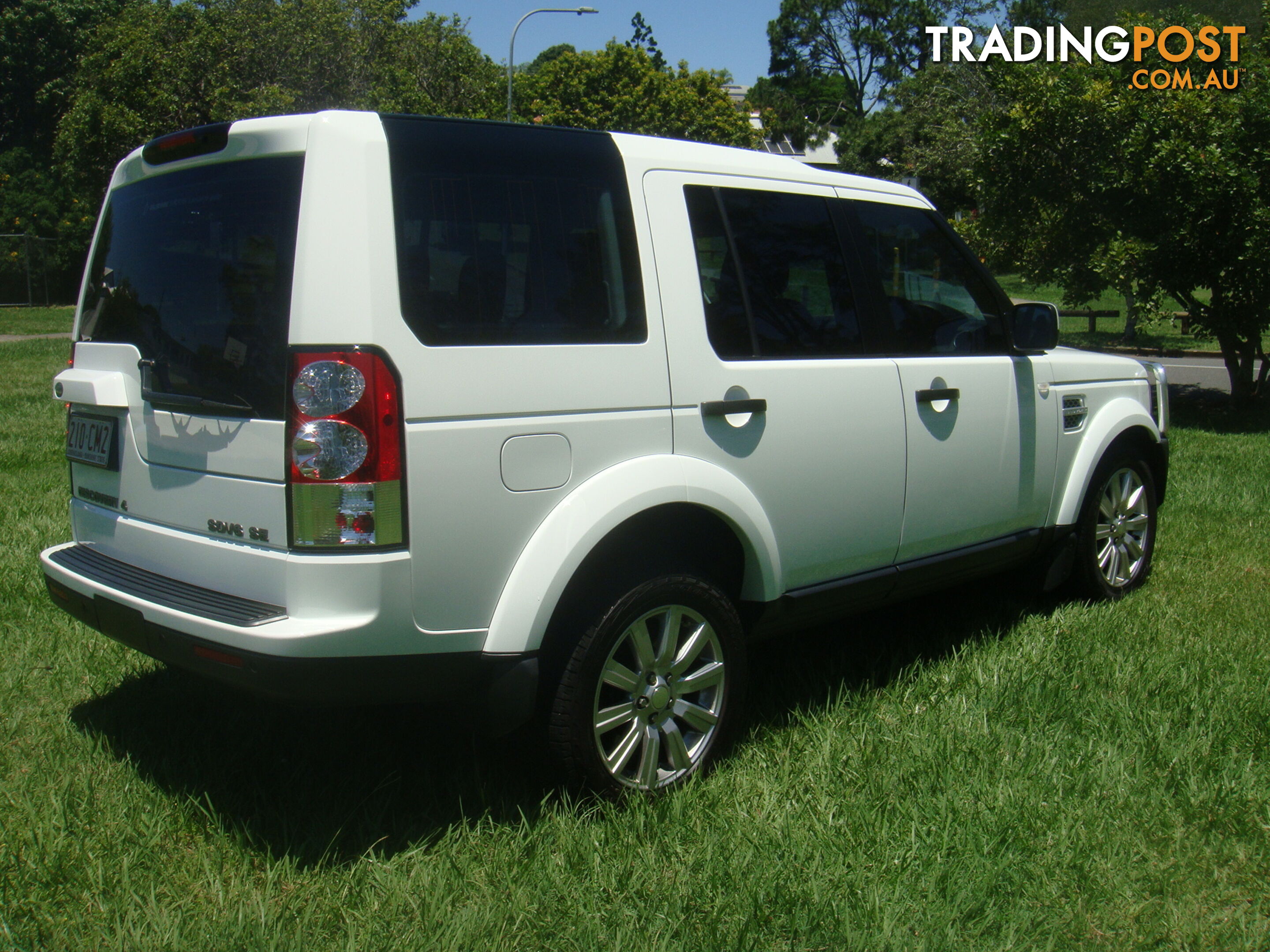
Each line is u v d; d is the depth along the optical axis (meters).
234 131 2.77
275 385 2.61
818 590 3.60
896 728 3.54
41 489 6.89
